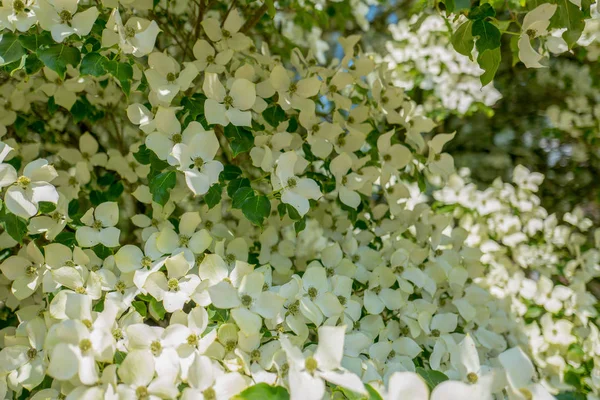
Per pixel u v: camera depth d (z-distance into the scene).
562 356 0.91
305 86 0.84
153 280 0.68
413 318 0.79
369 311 0.77
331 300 0.69
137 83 0.84
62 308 0.64
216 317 0.71
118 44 0.73
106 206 0.76
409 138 0.96
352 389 0.53
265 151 0.78
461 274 0.87
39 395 0.63
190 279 0.69
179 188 0.89
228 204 1.17
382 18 1.89
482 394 0.51
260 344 0.67
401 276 0.83
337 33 1.88
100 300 0.72
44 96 1.04
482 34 0.68
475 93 1.46
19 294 0.72
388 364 0.69
